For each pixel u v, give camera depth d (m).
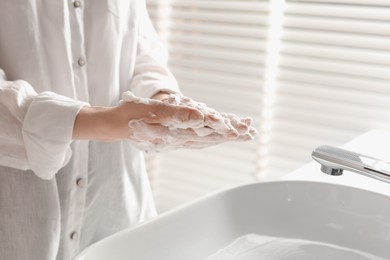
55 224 0.87
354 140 1.08
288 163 1.49
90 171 0.93
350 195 0.78
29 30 0.82
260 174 1.54
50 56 0.85
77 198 0.91
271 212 0.79
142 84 0.92
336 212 0.79
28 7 0.81
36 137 0.71
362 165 0.70
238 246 0.74
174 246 0.68
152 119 0.63
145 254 0.64
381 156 0.98
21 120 0.72
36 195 0.85
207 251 0.71
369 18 1.29
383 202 0.76
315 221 0.79
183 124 0.62
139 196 1.01
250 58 1.49
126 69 0.96
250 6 1.47
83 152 0.89
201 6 1.55
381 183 0.84
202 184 1.67
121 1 0.91
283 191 0.80
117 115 0.67
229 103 1.55
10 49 0.82
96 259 0.59
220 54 1.55
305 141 1.45
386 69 1.30
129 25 0.95
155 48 1.03
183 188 1.71
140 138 0.67
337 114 1.38
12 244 0.87
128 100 0.66
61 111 0.70
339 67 1.35
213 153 1.63
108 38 0.90
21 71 0.82
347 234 0.77
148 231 0.65
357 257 0.74
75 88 0.88
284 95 1.46
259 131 1.51
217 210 0.74
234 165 1.60
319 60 1.39
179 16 1.60
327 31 1.36
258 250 0.74
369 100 1.32
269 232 0.77
